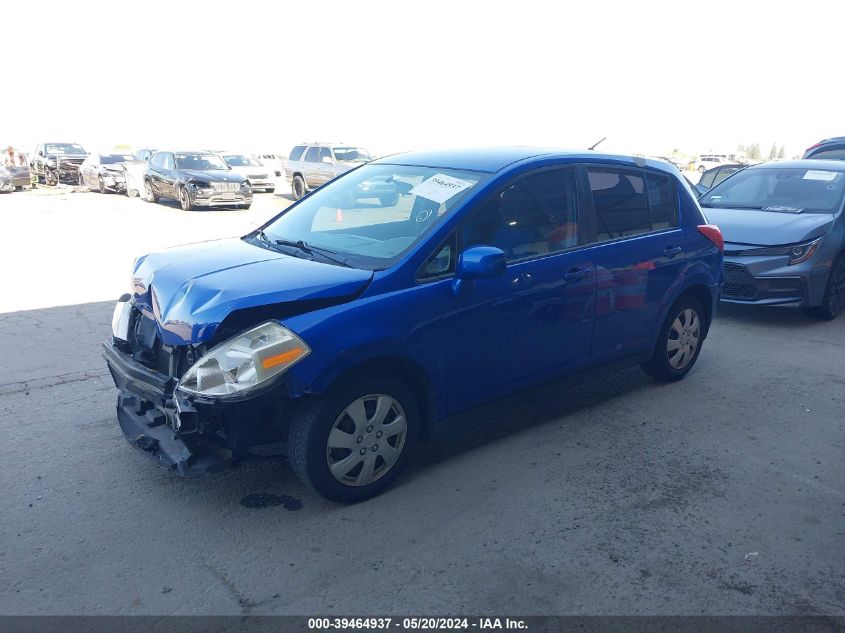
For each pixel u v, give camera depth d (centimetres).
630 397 571
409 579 334
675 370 595
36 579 329
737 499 413
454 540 366
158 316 386
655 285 540
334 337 369
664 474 442
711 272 589
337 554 352
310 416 372
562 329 477
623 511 397
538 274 455
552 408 547
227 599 318
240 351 354
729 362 663
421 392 420
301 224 489
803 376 628
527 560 350
